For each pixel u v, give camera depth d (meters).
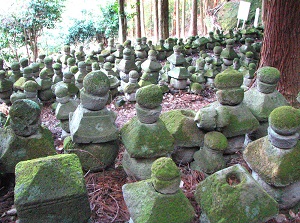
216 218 2.12
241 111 3.12
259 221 2.12
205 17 19.64
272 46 4.42
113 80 6.10
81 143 2.98
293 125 2.28
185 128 3.11
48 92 5.93
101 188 2.86
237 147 3.23
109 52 8.60
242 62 7.75
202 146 3.13
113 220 2.51
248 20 16.66
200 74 6.45
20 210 2.00
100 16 13.44
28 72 5.85
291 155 2.39
